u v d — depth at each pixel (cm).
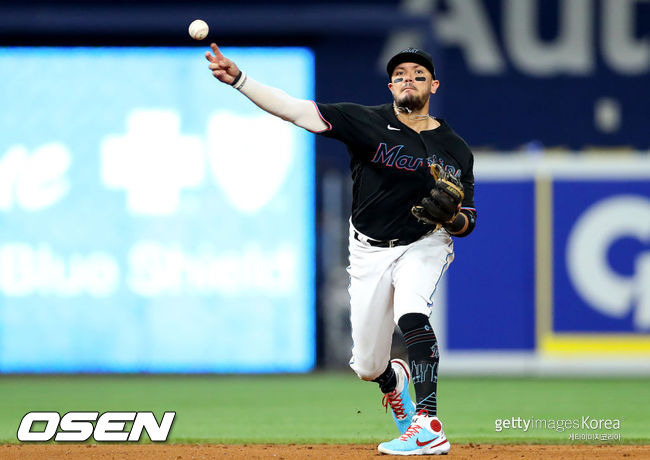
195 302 4819
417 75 1903
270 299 4841
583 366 4822
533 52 6103
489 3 6094
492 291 4831
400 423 2067
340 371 5094
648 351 4806
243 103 4812
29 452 2002
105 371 4791
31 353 4781
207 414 3155
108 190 4791
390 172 1877
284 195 4831
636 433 2595
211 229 4816
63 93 4797
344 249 5206
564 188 4831
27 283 4775
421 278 1878
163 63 4809
